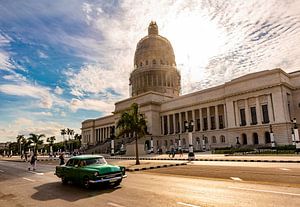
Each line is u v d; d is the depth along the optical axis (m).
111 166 12.66
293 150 37.56
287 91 51.91
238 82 57.03
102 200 9.55
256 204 7.98
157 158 37.28
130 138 69.75
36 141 70.00
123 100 86.00
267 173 15.32
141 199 9.43
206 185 11.98
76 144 121.62
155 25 98.31
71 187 13.16
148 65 88.88
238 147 51.31
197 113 68.94
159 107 77.38
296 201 8.19
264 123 51.16
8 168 29.47
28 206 9.16
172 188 11.52
